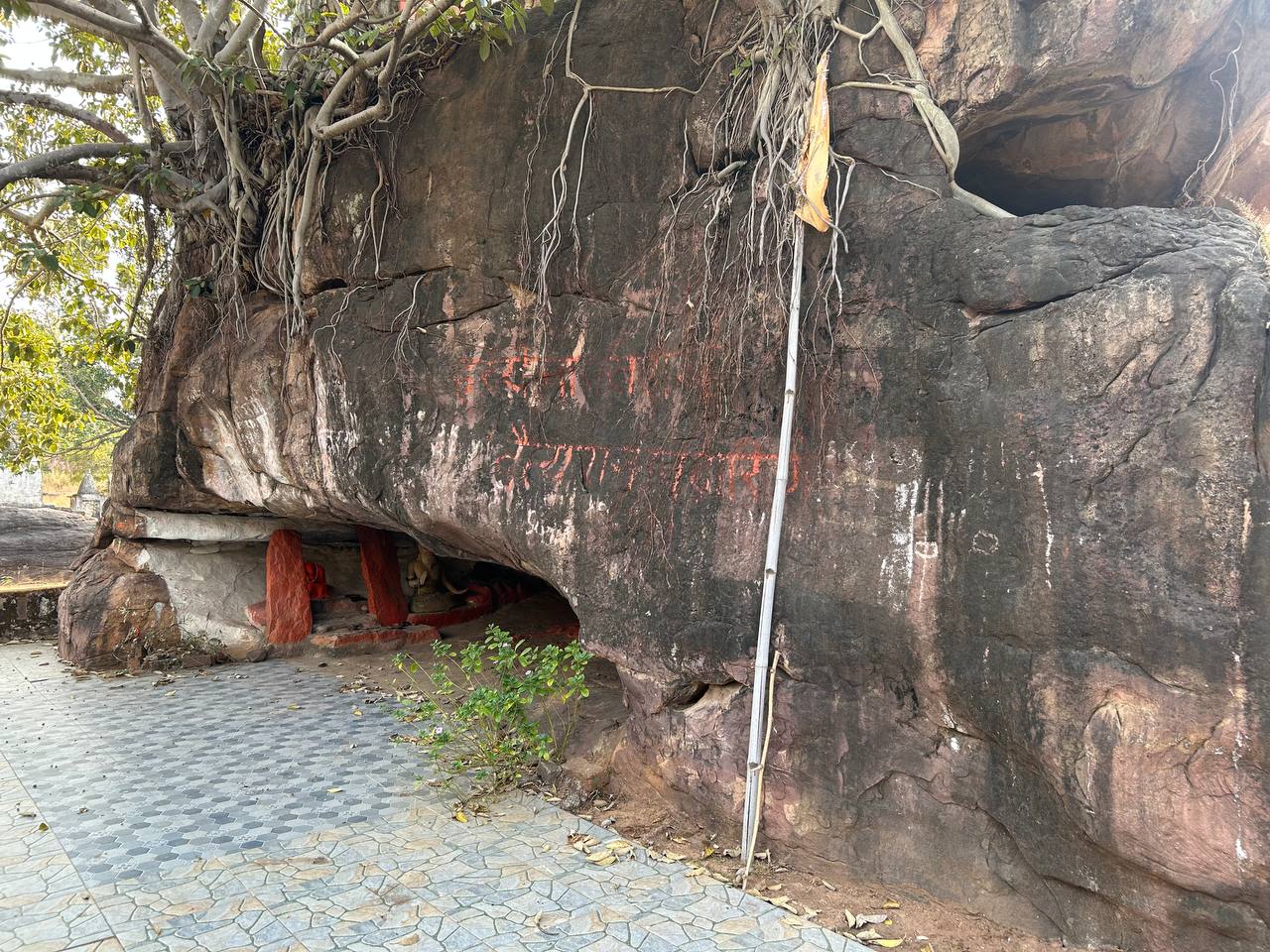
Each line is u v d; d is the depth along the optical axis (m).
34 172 6.93
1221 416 3.01
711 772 4.55
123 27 6.33
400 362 6.09
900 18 4.14
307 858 4.36
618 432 4.98
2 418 11.33
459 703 6.21
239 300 7.46
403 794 5.25
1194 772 3.00
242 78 6.78
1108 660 3.20
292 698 7.50
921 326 3.85
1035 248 3.51
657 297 4.87
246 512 9.08
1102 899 3.35
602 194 5.19
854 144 4.19
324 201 6.72
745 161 4.65
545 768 5.44
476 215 5.71
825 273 4.17
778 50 4.42
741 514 4.40
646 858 4.35
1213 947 3.09
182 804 5.08
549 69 5.47
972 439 3.63
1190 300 3.12
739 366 4.43
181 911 3.80
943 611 3.69
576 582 5.11
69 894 3.96
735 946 3.52
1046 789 3.47
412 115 6.23
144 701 7.34
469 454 5.69
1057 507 3.36
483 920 3.73
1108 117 4.25
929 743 3.85
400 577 10.30
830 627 4.03
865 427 3.99
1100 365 3.29
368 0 7.01
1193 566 3.03
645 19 5.26
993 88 3.90
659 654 4.70
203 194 7.42
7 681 7.95
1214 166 4.54
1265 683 2.86
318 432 6.78
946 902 3.77
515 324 5.55
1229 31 3.85
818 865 4.16
